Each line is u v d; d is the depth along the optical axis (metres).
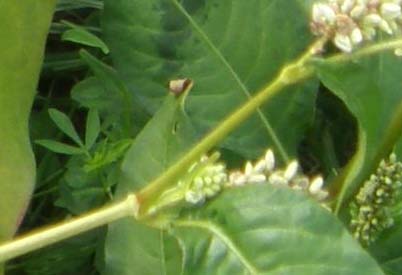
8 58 0.22
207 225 0.20
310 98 0.24
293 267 0.19
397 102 0.22
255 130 0.24
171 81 0.23
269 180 0.20
